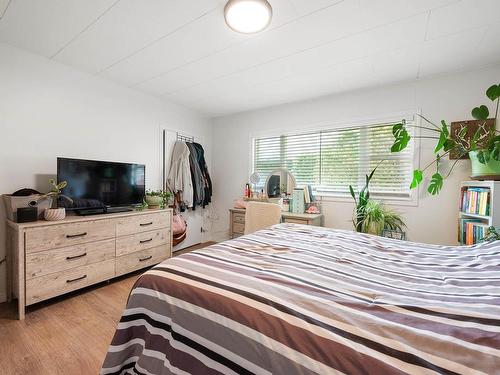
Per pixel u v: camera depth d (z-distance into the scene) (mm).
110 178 2514
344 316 687
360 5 1479
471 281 975
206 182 3807
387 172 2719
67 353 1432
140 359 913
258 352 670
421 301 792
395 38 1811
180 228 3242
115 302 2031
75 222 2045
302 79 2553
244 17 1546
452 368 507
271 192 3447
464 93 2293
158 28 1740
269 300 766
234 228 3418
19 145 2057
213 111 3754
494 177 1858
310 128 3160
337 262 1194
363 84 2646
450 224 2357
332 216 3008
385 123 2699
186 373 790
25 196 1914
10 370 1297
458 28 1681
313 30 1730
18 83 2037
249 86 2760
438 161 2359
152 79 2619
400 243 1594
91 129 2535
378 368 528
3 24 1708
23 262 1758
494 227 1785
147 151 3098
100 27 1738
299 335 642
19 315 1743
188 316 842
